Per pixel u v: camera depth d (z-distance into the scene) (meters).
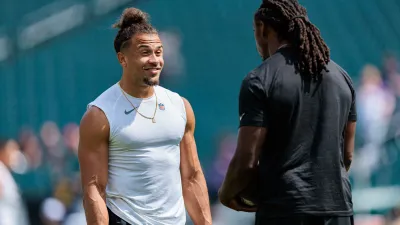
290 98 16.22
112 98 16.39
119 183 16.30
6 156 35.06
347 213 16.50
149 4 67.38
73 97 59.75
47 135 48.94
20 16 57.75
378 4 71.06
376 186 46.59
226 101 61.78
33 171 46.31
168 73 61.09
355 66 67.44
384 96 50.62
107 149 16.31
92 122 16.14
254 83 16.28
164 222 16.42
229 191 16.94
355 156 46.16
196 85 62.16
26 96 58.66
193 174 17.19
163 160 16.41
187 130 17.08
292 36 16.62
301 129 16.31
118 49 16.48
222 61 64.44
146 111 16.39
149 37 16.23
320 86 16.47
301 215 16.12
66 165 47.97
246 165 16.38
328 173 16.38
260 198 16.62
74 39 61.47
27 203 41.62
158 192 16.39
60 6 57.59
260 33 17.19
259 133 16.28
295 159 16.30
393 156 48.25
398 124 49.59
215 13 67.56
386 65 55.53
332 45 68.81
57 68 60.69
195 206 17.12
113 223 16.34
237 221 40.62
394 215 39.12
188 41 65.38
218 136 54.50
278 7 16.77
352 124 17.38
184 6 67.69
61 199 40.72
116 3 55.84
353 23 70.12
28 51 54.38
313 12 70.69
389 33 69.75
